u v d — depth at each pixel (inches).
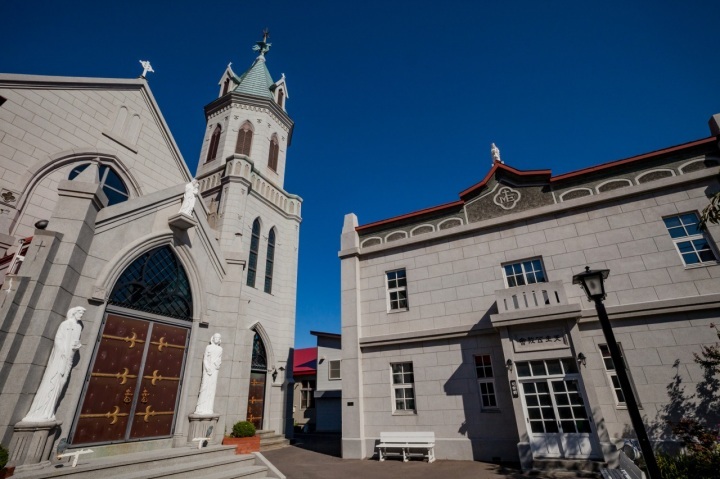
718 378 358.6
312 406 1057.5
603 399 390.9
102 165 541.6
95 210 330.0
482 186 559.8
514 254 504.1
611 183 478.0
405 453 456.4
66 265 289.1
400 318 549.3
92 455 293.1
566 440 383.2
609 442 362.9
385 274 590.2
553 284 434.3
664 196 443.2
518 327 438.0
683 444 344.5
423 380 500.7
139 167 593.9
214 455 357.1
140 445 330.0
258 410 664.4
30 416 252.1
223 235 701.9
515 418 427.2
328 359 1007.6
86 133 531.2
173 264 405.7
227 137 880.3
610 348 234.5
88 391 302.7
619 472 267.7
